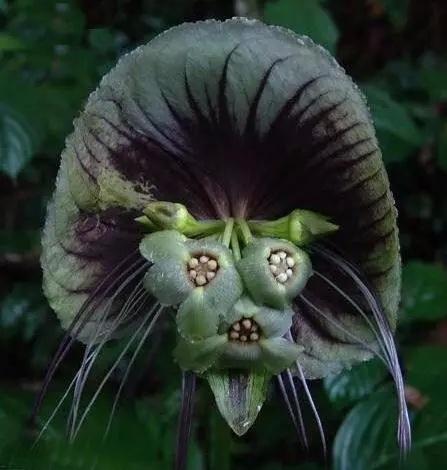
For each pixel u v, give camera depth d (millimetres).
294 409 471
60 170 417
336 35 642
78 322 437
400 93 980
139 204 431
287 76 404
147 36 933
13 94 657
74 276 433
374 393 570
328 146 415
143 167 427
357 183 416
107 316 440
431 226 982
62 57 725
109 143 421
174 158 429
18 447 461
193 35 399
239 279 417
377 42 1121
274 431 664
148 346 623
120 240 433
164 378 621
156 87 412
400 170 967
